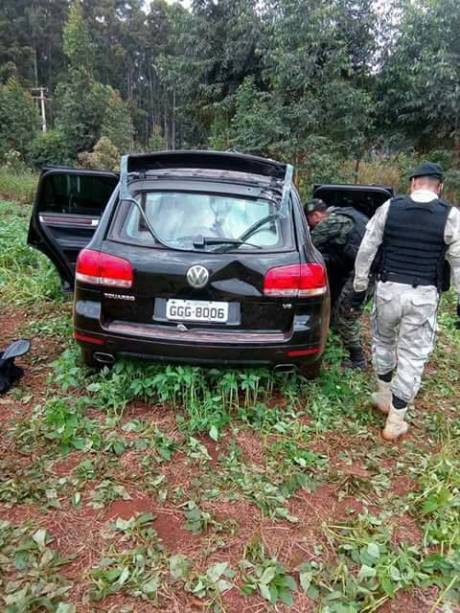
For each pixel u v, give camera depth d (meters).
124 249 2.93
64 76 53.53
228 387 3.07
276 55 11.32
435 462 2.81
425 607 1.92
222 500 2.41
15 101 30.17
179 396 3.21
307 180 11.27
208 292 2.90
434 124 11.48
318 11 10.72
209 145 16.41
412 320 2.89
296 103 11.27
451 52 10.45
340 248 3.83
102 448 2.73
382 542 2.19
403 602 1.94
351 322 3.86
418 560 2.14
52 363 3.50
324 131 11.54
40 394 3.27
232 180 3.18
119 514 2.29
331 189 4.47
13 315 4.76
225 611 1.84
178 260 2.87
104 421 2.98
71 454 2.68
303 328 2.96
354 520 2.33
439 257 2.83
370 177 12.41
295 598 1.91
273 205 3.12
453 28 10.34
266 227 3.04
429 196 2.83
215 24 15.20
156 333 2.91
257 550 2.10
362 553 2.11
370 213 4.61
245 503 2.41
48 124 44.62
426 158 11.67
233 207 3.09
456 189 11.10
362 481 2.58
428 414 3.43
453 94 10.31
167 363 3.05
